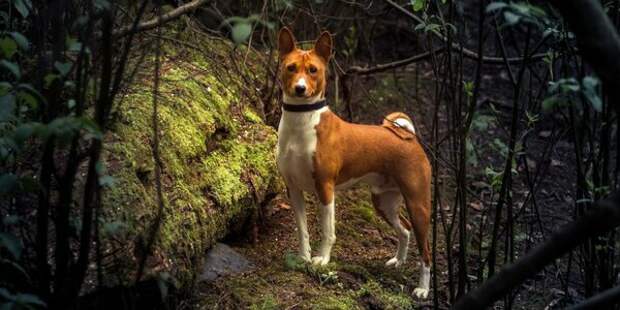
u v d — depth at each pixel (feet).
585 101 9.50
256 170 14.66
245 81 16.66
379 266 14.52
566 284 12.59
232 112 15.51
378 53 24.14
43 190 8.72
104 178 8.75
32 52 10.38
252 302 12.17
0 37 10.25
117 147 11.57
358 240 15.65
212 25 18.37
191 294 11.97
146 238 10.78
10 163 10.27
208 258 13.10
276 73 16.69
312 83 12.66
